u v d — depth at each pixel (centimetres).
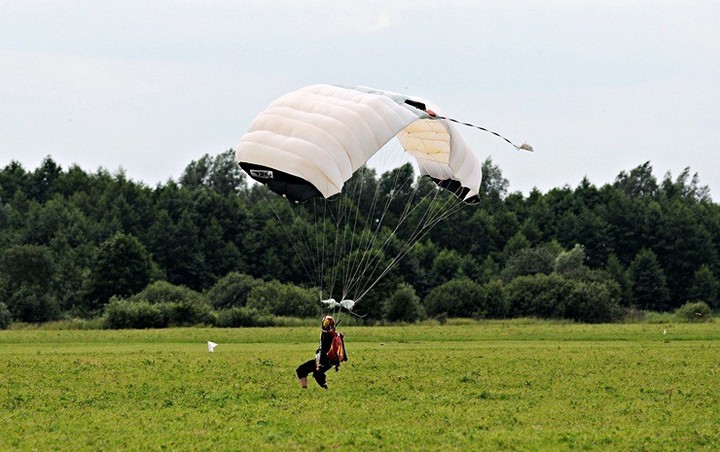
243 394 6462
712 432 5112
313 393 6512
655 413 5734
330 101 6469
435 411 5703
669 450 4638
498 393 6494
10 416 5650
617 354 9612
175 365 8312
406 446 4631
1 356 9425
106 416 5619
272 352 10069
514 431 5072
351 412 5659
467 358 9062
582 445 4688
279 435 4928
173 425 5275
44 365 8300
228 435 4953
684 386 6981
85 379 7331
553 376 7538
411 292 19650
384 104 6400
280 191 6309
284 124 6356
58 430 5178
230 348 10944
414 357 9169
